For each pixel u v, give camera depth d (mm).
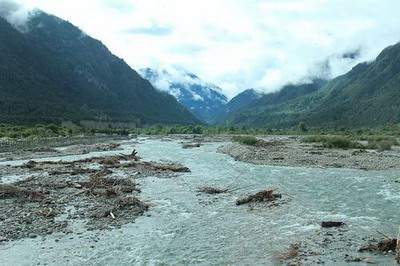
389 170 56438
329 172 55000
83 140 115375
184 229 30375
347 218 32656
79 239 28234
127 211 34688
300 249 26078
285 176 51938
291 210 35156
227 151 83688
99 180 46000
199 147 97688
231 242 27594
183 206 36844
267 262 24203
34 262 24469
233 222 32000
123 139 134375
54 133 129875
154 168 57719
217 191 42500
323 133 177875
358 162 62906
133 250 26281
